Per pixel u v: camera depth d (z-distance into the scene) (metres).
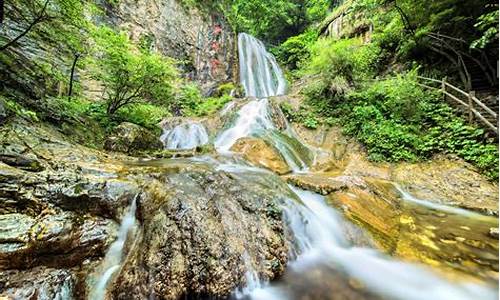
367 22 15.80
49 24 5.73
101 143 6.71
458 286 2.96
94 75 7.42
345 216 4.30
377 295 2.82
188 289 2.58
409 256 3.55
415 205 5.68
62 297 2.40
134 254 2.79
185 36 15.51
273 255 3.19
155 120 10.12
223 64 17.42
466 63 10.04
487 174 6.28
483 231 4.30
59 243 2.66
